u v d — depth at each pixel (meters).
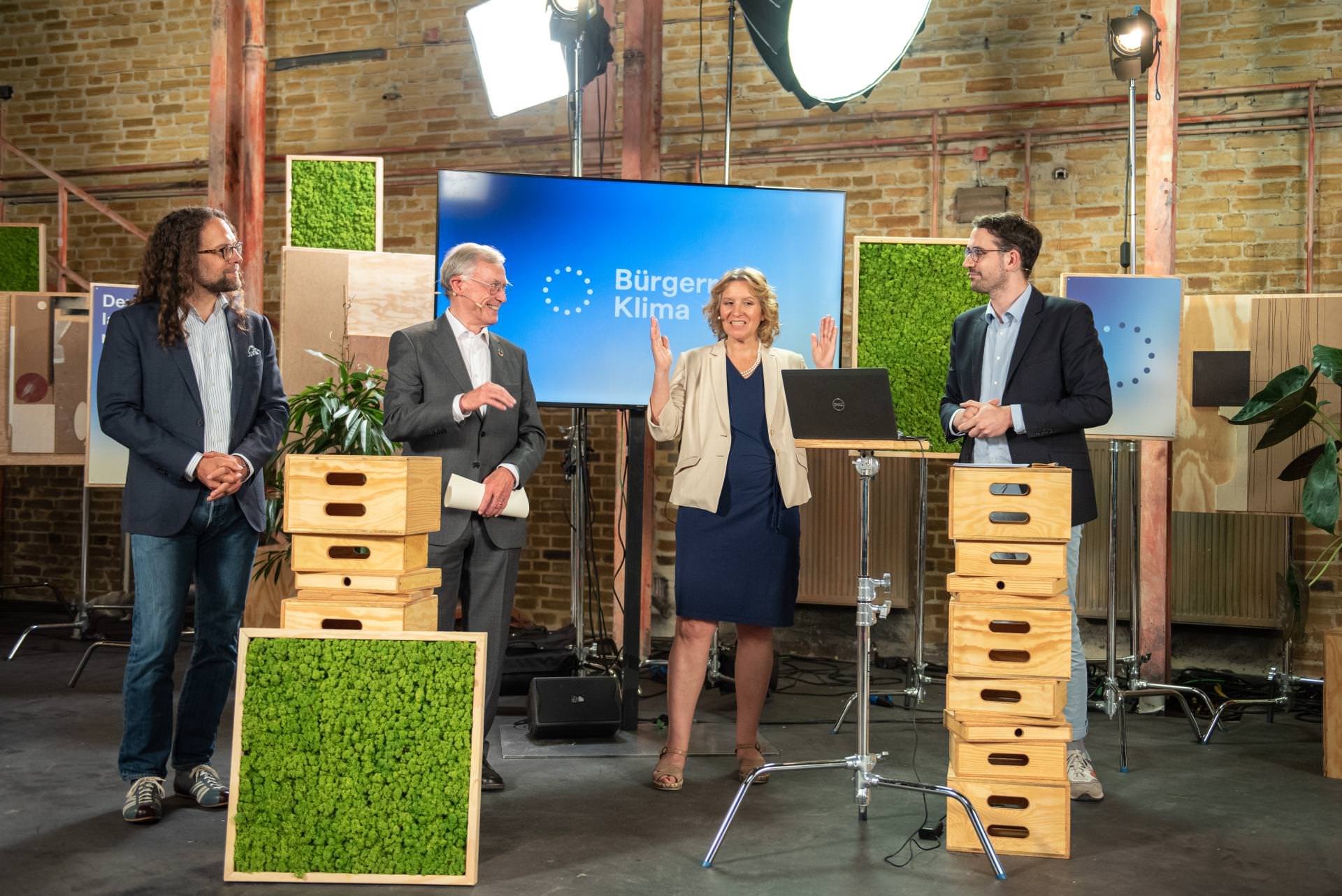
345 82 7.48
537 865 2.97
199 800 3.37
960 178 6.37
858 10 4.77
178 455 3.16
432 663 2.83
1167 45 5.16
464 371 3.51
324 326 5.36
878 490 6.43
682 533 3.82
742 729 3.95
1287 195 5.80
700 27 6.78
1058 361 3.57
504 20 6.66
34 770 3.84
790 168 6.67
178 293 3.25
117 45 7.89
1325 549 5.59
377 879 2.79
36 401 6.23
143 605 3.24
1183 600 5.99
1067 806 3.08
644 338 4.64
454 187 4.59
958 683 3.14
